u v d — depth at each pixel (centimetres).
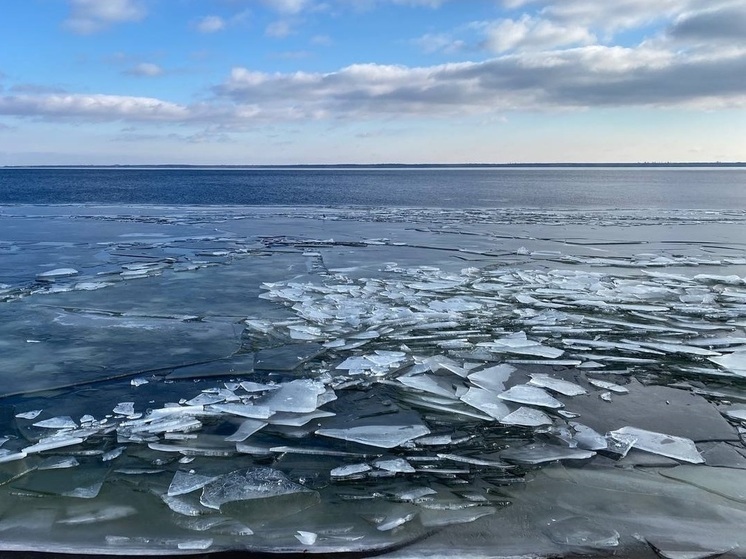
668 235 1568
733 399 498
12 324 691
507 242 1438
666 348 616
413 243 1419
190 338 644
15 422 438
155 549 295
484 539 304
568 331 680
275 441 416
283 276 1000
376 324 703
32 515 325
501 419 451
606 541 300
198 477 364
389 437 420
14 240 1438
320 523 318
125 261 1145
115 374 536
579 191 4003
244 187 4538
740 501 341
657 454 398
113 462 385
